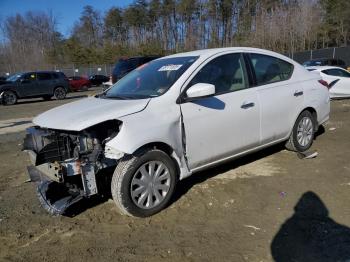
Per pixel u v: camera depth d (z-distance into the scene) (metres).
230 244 3.58
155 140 4.10
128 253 3.52
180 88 4.45
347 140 6.98
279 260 3.30
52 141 4.17
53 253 3.59
